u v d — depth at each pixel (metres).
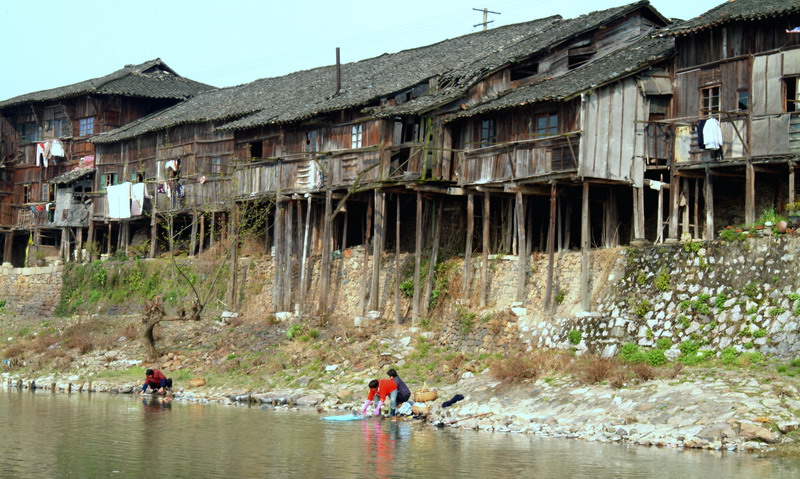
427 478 21.12
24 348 46.12
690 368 28.23
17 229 63.59
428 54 46.22
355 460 23.08
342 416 29.94
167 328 45.06
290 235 44.59
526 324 34.12
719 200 34.66
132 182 55.47
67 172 61.09
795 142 30.58
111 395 36.62
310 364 36.84
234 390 35.62
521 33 43.59
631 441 24.94
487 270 37.28
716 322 29.42
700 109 33.44
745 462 22.22
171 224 47.66
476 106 37.66
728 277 29.89
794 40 31.05
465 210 40.19
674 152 33.44
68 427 28.02
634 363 29.08
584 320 32.12
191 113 54.84
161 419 29.72
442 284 38.50
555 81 36.19
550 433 26.42
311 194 43.62
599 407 27.16
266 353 39.22
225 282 48.19
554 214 33.69
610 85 33.69
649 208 36.53
